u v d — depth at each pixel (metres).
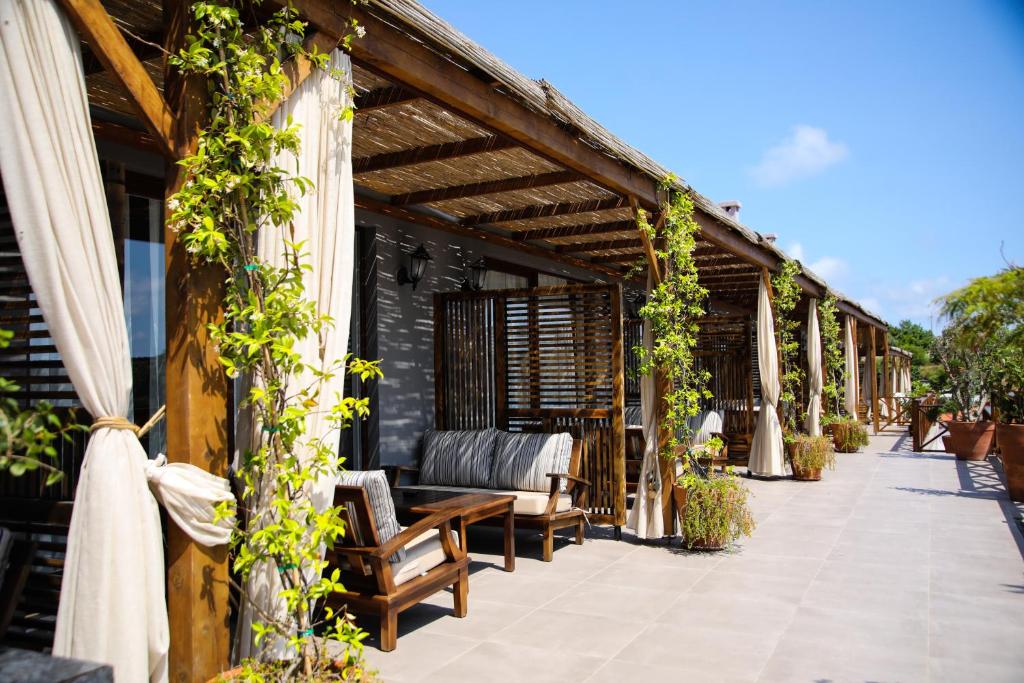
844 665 3.70
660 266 6.68
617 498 6.82
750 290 14.27
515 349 7.59
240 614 3.09
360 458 7.05
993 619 4.37
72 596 2.52
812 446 10.17
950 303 12.13
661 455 6.53
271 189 2.93
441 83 3.92
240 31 2.88
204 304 2.86
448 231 8.04
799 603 4.74
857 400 18.08
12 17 2.38
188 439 2.78
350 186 3.38
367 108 4.73
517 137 4.69
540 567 5.75
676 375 6.65
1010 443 8.34
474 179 6.61
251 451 2.96
